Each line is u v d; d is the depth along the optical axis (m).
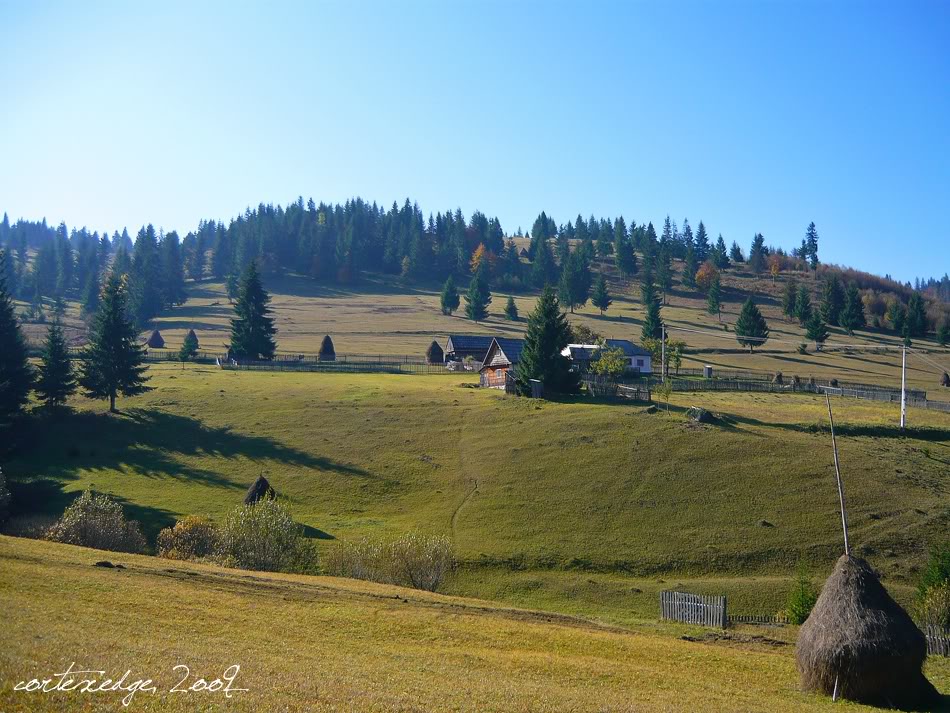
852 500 66.81
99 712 19.05
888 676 29.19
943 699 30.33
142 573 35.59
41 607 27.56
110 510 54.22
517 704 23.62
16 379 91.56
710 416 86.31
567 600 53.25
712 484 70.19
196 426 90.69
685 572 57.88
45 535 51.16
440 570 49.97
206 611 30.66
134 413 95.12
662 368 120.25
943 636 39.72
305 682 23.19
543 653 31.20
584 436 81.94
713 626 43.97
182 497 71.62
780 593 53.69
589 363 117.25
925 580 45.94
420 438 85.81
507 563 58.69
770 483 70.00
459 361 144.12
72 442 85.94
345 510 69.44
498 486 72.69
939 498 67.31
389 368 136.75
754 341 178.38
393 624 32.56
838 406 101.12
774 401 104.81
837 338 195.12
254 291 149.75
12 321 96.06
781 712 26.44
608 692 26.45
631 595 53.62
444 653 29.34
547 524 65.06
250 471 78.50
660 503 67.56
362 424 90.50
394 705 22.11
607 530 63.75
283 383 112.94
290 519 54.16
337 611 33.53
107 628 26.27
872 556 58.88
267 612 31.91
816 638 30.41
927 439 84.38
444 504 70.06
